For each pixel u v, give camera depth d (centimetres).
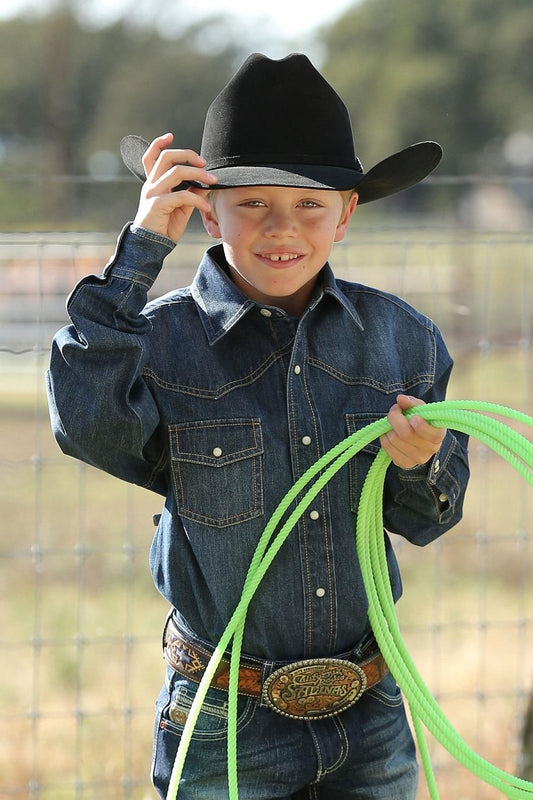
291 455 692
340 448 673
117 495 2314
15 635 1540
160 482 717
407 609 1642
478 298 2545
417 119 10894
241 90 686
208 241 1021
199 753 693
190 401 691
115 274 668
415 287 1823
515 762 1145
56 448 2580
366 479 690
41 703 1313
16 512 2177
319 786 715
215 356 701
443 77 10838
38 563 1047
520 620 1141
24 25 10956
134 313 668
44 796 1095
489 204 10056
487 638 1556
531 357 2839
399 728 722
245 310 698
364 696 714
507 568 1847
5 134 11012
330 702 692
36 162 10888
